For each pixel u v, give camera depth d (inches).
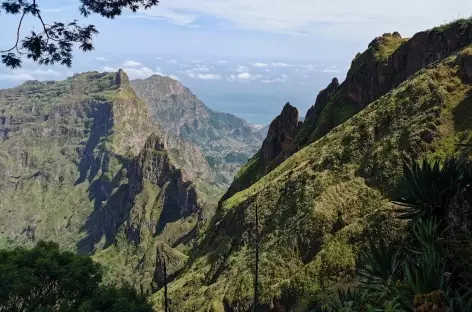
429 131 2472.9
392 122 2785.4
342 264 2080.5
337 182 2719.0
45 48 578.6
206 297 2797.7
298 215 2709.2
